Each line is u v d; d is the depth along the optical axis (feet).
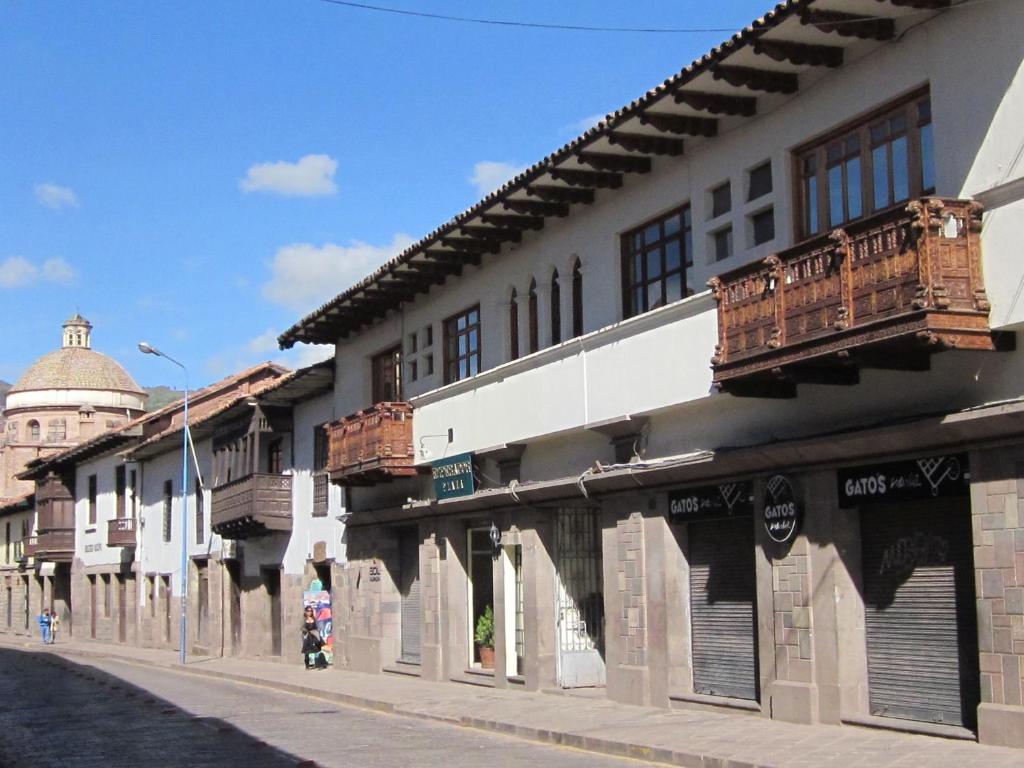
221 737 55.01
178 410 148.56
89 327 289.53
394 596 89.86
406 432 81.46
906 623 45.70
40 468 188.75
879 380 45.55
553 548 69.31
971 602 43.04
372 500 91.25
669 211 58.65
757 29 45.32
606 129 54.85
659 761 44.34
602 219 63.31
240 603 123.54
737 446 52.75
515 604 72.64
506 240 72.18
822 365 43.91
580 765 44.04
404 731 56.85
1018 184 38.01
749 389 48.19
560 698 64.85
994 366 40.68
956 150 42.16
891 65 45.32
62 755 49.98
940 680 44.16
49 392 274.98
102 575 171.42
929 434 42.42
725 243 54.60
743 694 53.93
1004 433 40.04
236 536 117.80
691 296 53.62
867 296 40.47
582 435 64.18
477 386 72.49
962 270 38.86
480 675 75.20
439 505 78.28
